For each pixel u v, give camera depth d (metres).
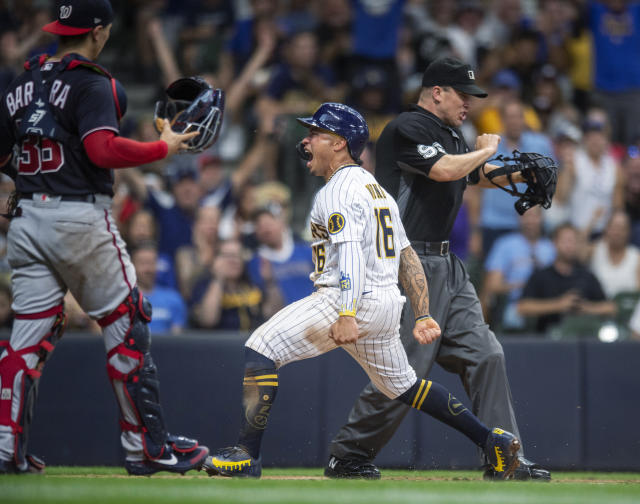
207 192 31.28
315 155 14.72
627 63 38.81
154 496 10.62
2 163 14.38
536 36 37.72
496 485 13.92
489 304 28.22
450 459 21.72
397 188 16.33
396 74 36.03
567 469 21.98
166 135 13.87
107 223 13.68
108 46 41.41
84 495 10.59
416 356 16.06
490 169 17.22
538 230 28.98
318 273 14.66
